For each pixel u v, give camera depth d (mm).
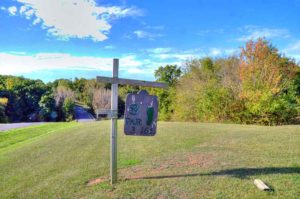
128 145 9289
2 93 50406
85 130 15461
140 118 5426
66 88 64000
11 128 22188
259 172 5531
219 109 21078
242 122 19891
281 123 19062
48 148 10086
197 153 7402
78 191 5047
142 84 5469
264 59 20484
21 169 7262
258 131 11570
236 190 4664
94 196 4719
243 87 20578
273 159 6496
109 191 4887
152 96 5438
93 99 57062
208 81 24766
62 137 12938
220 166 6043
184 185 4973
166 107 32250
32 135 17734
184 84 29328
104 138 11484
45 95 54344
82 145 10062
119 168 6324
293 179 5062
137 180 5371
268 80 19766
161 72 40312
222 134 10898
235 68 24922
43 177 6223
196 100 24781
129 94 5414
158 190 4805
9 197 5152
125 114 5414
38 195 5074
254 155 6973
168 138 10258
